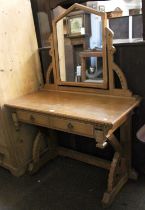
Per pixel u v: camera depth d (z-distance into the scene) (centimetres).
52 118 157
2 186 192
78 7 164
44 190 182
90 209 159
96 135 138
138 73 159
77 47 176
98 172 198
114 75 167
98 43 164
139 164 184
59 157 224
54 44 185
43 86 209
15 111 180
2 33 171
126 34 177
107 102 159
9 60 179
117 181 170
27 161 208
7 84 180
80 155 207
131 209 156
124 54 160
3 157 209
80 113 143
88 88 179
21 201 173
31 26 193
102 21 157
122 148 171
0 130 193
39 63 205
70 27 175
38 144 202
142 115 167
